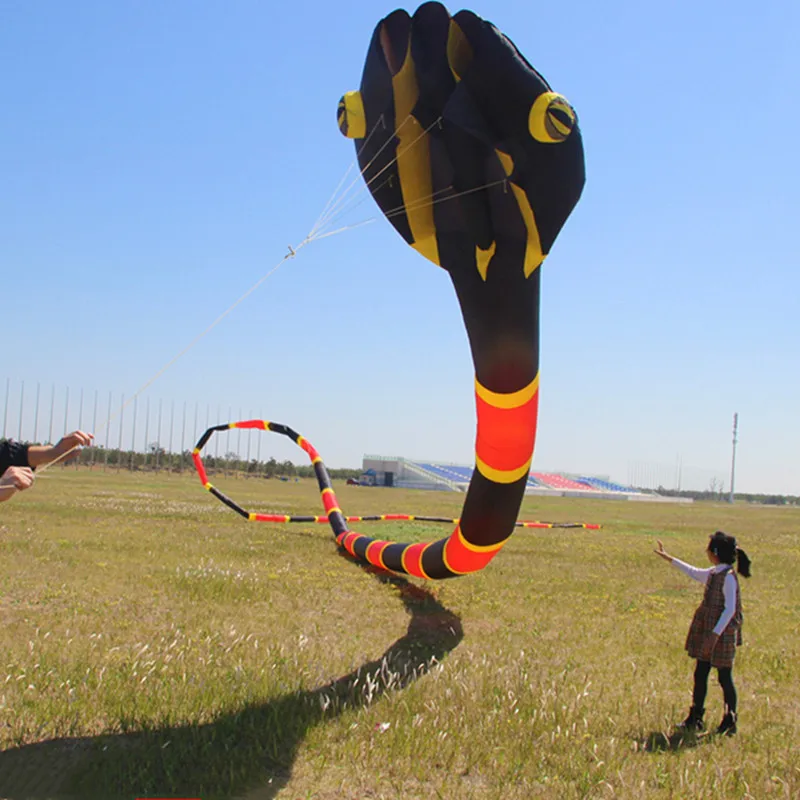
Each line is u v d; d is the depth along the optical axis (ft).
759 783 16.33
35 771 15.15
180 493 112.06
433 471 303.48
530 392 23.62
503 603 34.96
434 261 23.47
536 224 20.83
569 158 19.72
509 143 19.57
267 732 17.37
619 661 26.17
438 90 19.79
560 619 32.35
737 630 19.75
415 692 20.57
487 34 18.52
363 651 25.49
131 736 16.87
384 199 22.74
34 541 43.68
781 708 22.07
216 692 19.36
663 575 46.60
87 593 30.66
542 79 18.95
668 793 15.66
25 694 18.52
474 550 28.48
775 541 79.87
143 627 26.12
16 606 27.99
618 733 19.01
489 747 17.34
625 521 105.91
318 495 140.56
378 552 39.91
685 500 316.60
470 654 25.59
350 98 21.30
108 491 103.09
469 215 21.40
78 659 21.25
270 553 45.96
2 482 12.56
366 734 17.65
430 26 18.97
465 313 23.38
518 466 25.12
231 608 30.04
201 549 45.68
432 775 16.02
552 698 20.36
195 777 15.20
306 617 29.60
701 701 19.58
